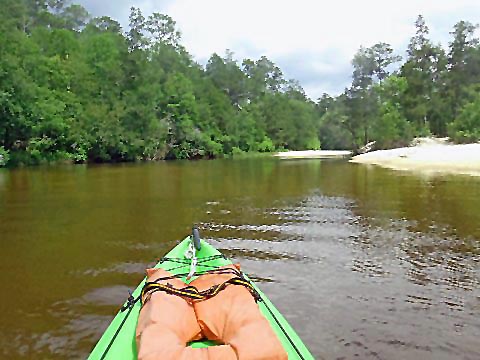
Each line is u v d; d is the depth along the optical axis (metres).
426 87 64.50
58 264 9.17
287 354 3.95
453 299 7.29
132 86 51.97
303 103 96.31
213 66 82.75
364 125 77.12
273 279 8.18
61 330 6.23
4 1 55.59
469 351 5.67
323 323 6.41
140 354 3.69
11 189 20.94
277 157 64.50
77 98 46.00
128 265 9.09
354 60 79.12
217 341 4.39
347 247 10.30
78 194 19.16
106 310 6.89
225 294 4.66
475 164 27.59
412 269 8.75
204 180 25.75
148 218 13.74
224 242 10.78
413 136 62.22
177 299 4.63
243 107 80.25
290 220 13.32
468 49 63.59
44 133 42.47
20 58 40.72
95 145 46.72
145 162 49.34
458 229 11.91
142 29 64.06
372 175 27.25
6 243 10.84
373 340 5.93
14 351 5.67
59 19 69.81
